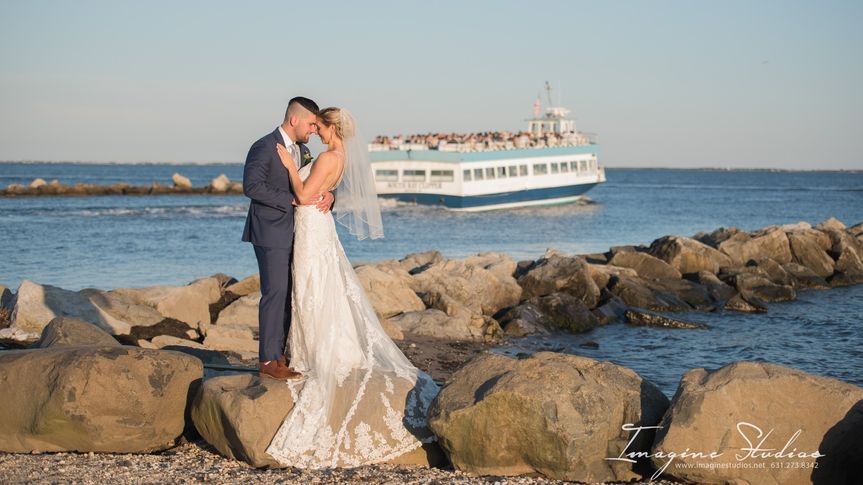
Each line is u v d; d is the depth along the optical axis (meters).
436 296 17.55
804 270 27.31
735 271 25.05
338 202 7.74
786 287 23.83
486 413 6.75
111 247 33.50
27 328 12.59
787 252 28.33
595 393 6.84
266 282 7.43
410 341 15.39
